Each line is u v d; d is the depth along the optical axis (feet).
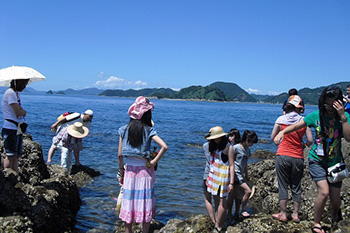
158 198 26.58
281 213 17.19
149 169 14.76
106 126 87.45
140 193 14.34
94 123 95.09
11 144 17.84
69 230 19.10
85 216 22.08
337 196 14.69
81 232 19.40
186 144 60.80
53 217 18.44
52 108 175.32
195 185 31.12
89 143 54.19
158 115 169.17
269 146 63.98
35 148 23.73
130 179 14.43
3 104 17.67
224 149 16.60
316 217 15.28
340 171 14.20
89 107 222.69
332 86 14.02
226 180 16.43
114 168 36.86
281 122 16.94
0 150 21.88
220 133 16.55
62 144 30.73
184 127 100.73
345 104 23.45
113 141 58.23
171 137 72.08
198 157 47.06
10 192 16.55
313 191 21.91
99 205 24.40
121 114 154.71
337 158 14.57
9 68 17.47
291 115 16.88
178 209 24.18
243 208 19.42
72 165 33.86
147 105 14.75
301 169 16.76
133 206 14.33
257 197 27.37
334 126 14.24
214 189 16.55
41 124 81.76
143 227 14.80
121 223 21.02
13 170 18.52
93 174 32.96
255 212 24.53
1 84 18.85
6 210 16.06
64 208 21.03
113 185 29.89
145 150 14.48
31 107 173.58
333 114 14.20
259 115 225.97
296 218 16.96
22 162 22.41
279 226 16.34
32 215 16.74
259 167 32.91
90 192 27.53
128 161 14.70
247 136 18.62
